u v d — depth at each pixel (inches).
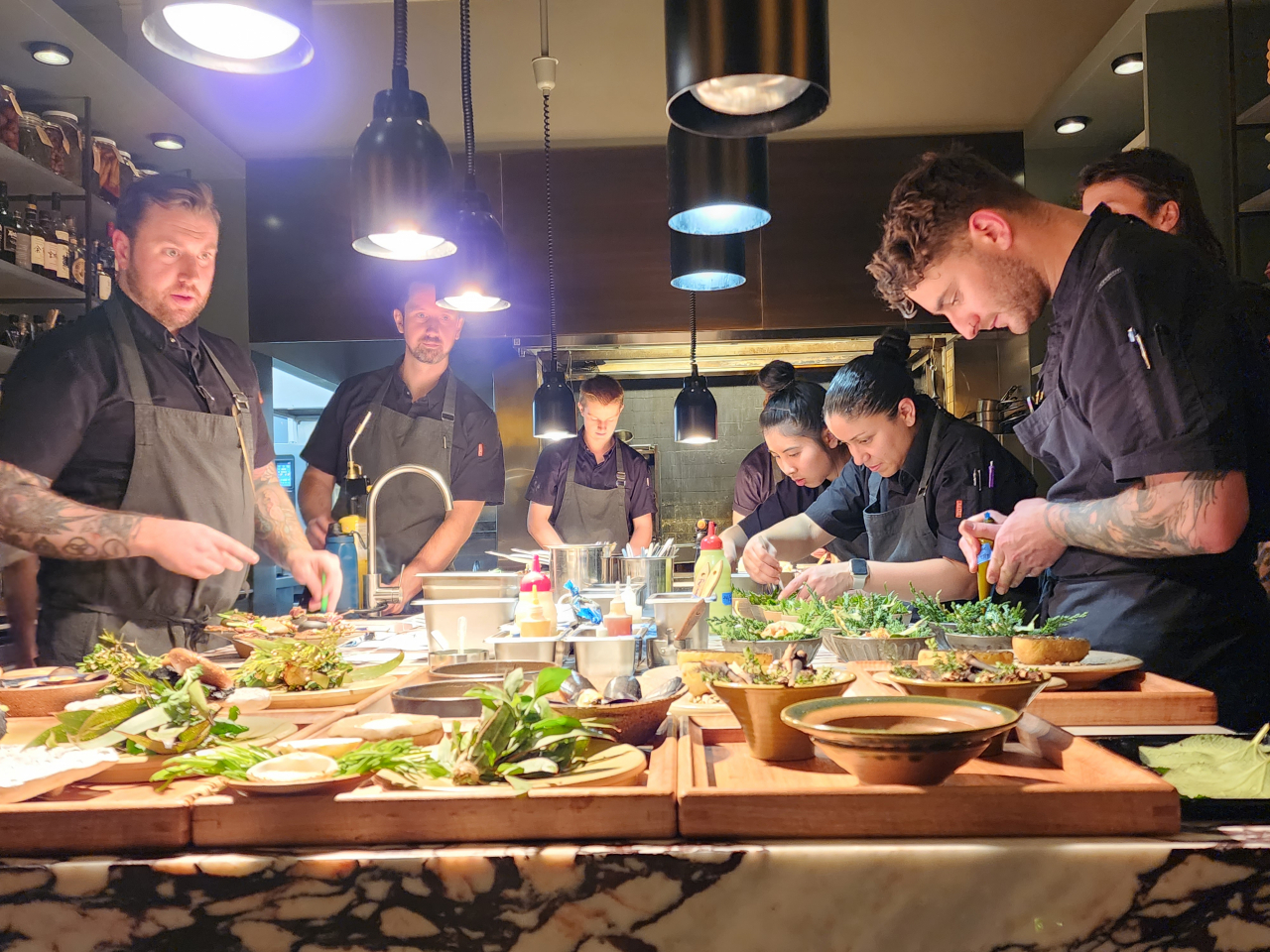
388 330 202.8
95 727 48.6
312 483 179.9
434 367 177.9
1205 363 63.4
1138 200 100.0
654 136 201.6
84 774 42.8
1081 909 35.1
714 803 37.6
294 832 38.1
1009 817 36.9
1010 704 47.4
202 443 104.8
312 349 211.9
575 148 202.8
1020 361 203.9
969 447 110.8
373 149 85.3
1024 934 35.2
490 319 202.4
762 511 174.7
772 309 200.1
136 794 41.6
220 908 36.4
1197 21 152.9
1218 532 61.8
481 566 212.2
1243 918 34.7
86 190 147.9
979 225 75.5
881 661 69.7
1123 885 35.0
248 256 203.9
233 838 38.2
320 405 257.4
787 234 200.2
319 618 93.0
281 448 260.1
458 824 37.9
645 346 211.0
